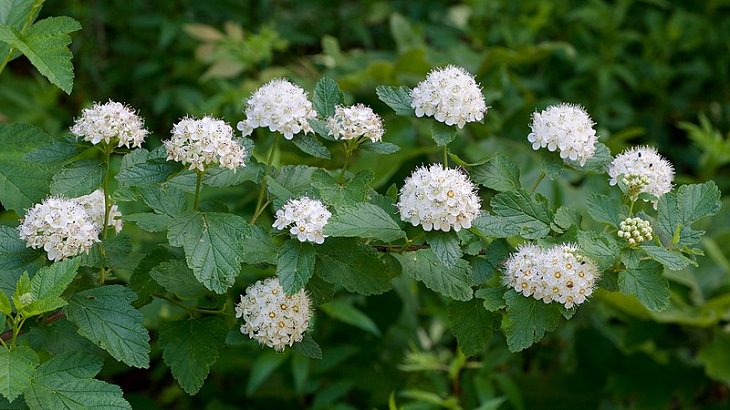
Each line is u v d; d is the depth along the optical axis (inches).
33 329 32.5
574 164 33.0
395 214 31.9
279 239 36.7
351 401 47.8
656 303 30.8
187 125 30.6
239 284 42.0
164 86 64.4
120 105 31.5
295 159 47.8
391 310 46.5
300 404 46.6
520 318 30.9
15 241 31.7
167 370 49.5
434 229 30.8
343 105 33.2
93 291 31.1
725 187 60.7
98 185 31.3
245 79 60.7
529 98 58.7
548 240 31.7
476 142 51.7
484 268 32.2
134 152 32.5
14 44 32.2
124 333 30.7
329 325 45.9
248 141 32.0
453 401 41.1
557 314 31.0
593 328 50.1
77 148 31.6
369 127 31.8
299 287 30.4
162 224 32.8
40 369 30.3
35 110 63.0
